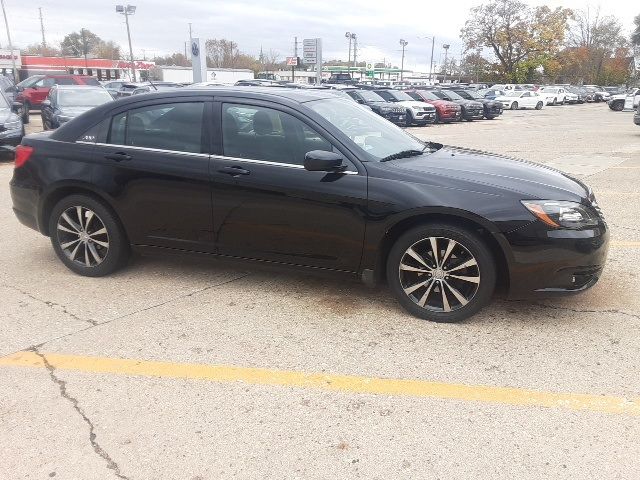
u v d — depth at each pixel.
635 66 76.81
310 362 3.40
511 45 60.62
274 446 2.64
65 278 4.80
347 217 3.85
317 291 4.47
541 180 3.86
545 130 21.44
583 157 12.59
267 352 3.52
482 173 3.86
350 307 4.18
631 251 5.45
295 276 4.79
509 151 13.95
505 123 26.39
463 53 63.81
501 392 3.07
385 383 3.17
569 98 50.09
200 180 4.19
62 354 3.50
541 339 3.66
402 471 2.48
